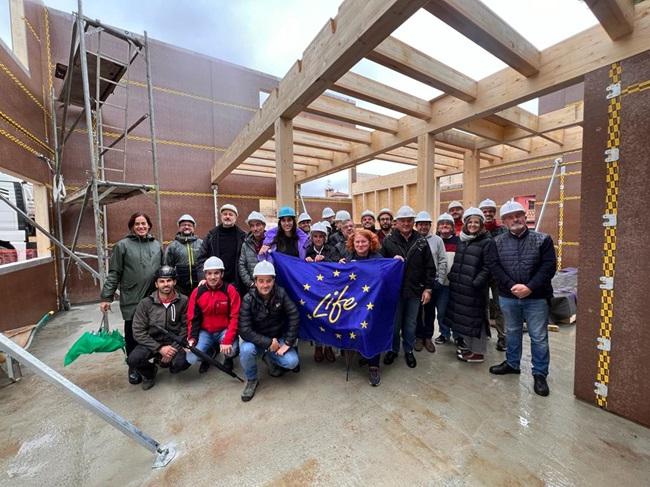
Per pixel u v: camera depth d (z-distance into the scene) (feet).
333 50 7.47
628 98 6.02
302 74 9.12
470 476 5.04
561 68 8.29
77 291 18.25
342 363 9.55
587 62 7.71
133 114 20.29
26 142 13.94
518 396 7.40
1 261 12.91
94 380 8.61
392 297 8.51
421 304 10.19
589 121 6.64
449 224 11.27
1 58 11.93
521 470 5.13
